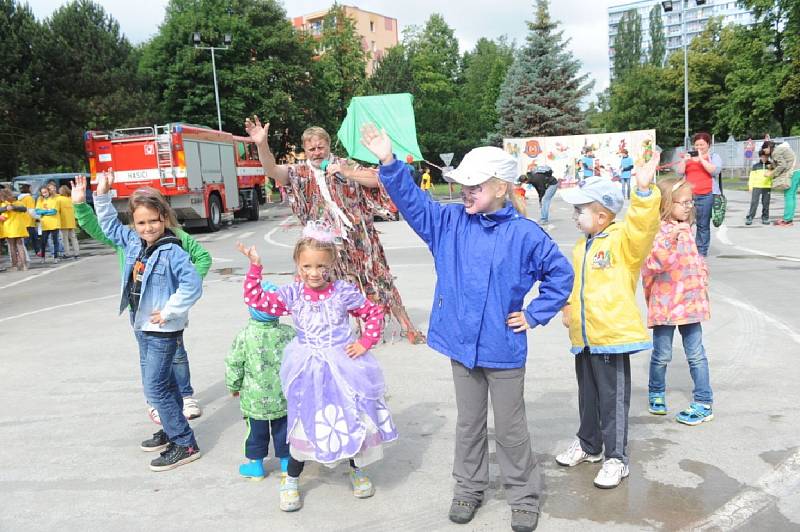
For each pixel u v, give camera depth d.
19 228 14.41
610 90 69.38
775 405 4.54
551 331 6.88
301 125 43.88
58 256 16.86
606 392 3.53
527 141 34.97
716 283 8.79
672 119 58.03
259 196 26.67
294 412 3.33
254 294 3.43
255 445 3.72
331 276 3.52
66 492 3.71
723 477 3.56
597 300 3.50
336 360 3.34
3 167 31.33
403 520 3.27
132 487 3.75
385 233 17.91
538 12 44.31
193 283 3.89
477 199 3.10
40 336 7.77
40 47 30.67
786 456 3.77
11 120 30.48
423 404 4.88
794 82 37.66
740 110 43.03
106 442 4.45
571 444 4.09
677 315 4.19
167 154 19.56
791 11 37.31
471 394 3.22
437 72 71.06
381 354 6.22
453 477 3.59
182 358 4.89
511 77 45.00
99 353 6.82
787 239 12.55
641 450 3.93
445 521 3.24
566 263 3.07
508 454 3.18
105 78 33.69
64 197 16.39
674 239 4.14
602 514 3.23
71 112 32.06
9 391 5.64
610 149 34.44
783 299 7.66
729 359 5.59
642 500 3.35
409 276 10.48
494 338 3.08
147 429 4.68
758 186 14.82
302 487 3.68
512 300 3.10
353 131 6.98
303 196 5.61
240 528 3.24
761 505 3.25
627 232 3.45
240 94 40.81
